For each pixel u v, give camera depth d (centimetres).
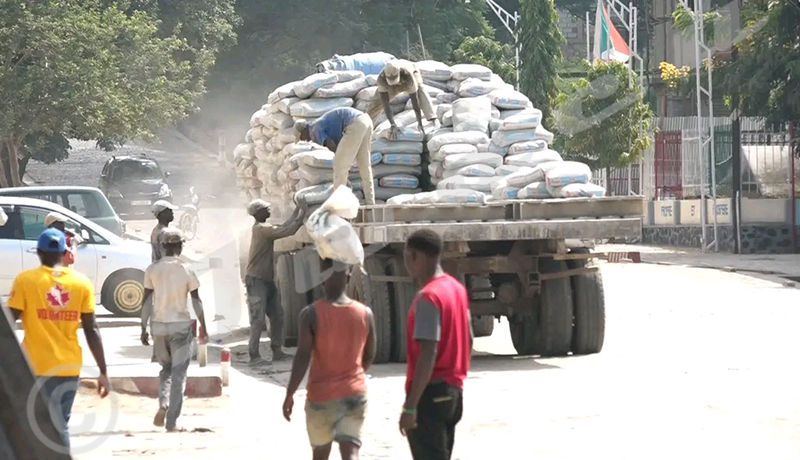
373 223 1609
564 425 1234
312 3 7319
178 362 1255
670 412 1293
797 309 2372
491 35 7812
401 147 1783
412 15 7581
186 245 3409
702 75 4250
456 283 820
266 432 1241
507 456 1096
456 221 1644
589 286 1770
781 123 4369
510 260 1716
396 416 1314
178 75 5728
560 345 1778
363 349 863
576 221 1659
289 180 1862
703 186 4506
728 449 1108
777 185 4547
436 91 1878
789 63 4031
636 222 1673
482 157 1742
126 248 2364
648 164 5112
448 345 807
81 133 5147
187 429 1254
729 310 2370
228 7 6906
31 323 971
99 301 2353
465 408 1339
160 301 1256
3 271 2262
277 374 1678
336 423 849
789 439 1147
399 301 1720
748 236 4438
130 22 5269
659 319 2236
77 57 4884
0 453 502
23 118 4875
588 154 4209
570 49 7850
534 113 1783
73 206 2967
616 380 1523
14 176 5028
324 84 1872
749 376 1531
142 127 5378
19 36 4706
